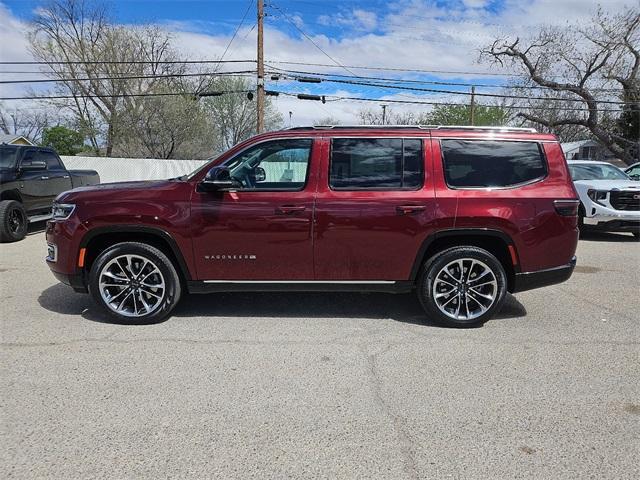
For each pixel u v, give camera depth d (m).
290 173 4.56
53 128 42.59
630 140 32.19
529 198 4.45
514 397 3.26
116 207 4.44
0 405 3.07
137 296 4.59
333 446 2.67
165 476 2.40
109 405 3.08
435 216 4.41
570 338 4.38
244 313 5.00
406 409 3.08
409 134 4.55
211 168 4.54
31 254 8.19
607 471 2.48
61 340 4.18
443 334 4.45
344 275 4.55
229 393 3.27
